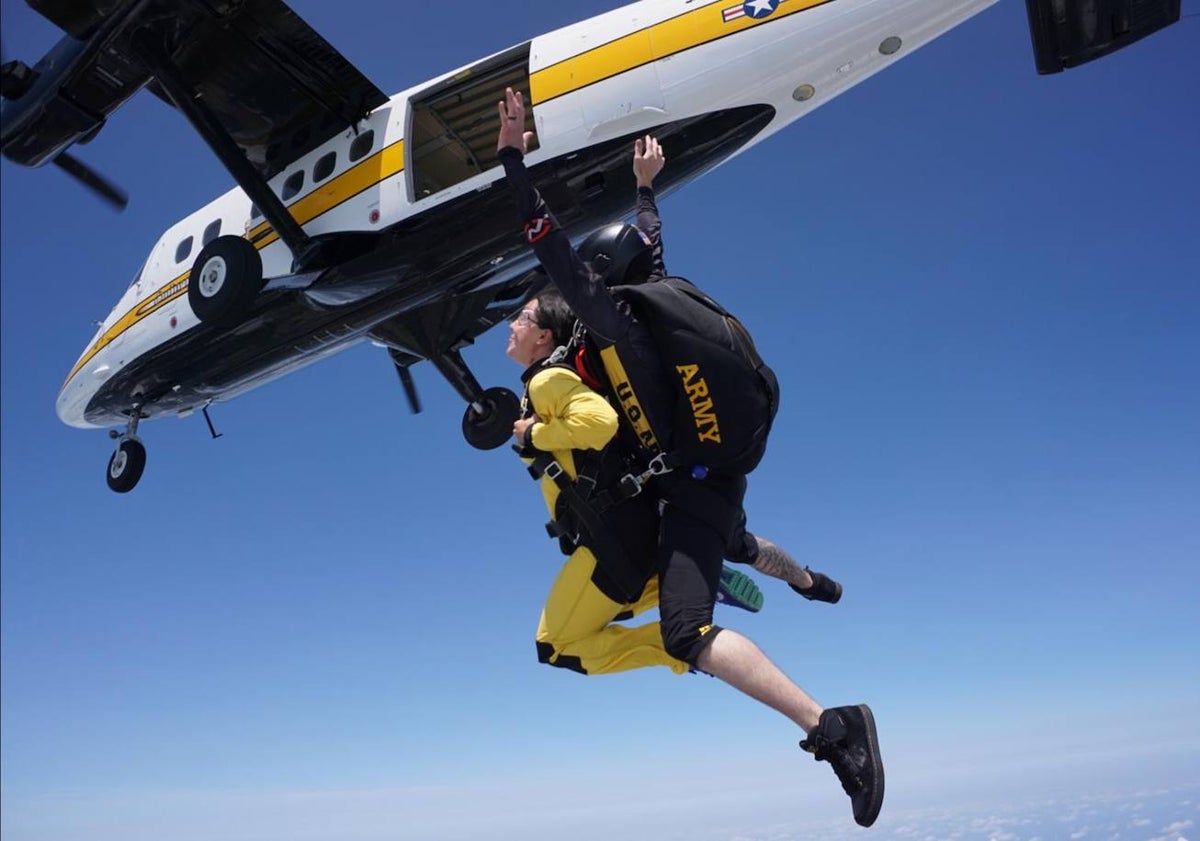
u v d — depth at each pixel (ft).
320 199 25.02
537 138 21.95
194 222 29.37
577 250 9.50
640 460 8.64
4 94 23.04
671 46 21.15
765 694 7.40
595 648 8.66
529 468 8.94
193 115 22.85
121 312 30.55
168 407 30.89
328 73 24.03
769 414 8.54
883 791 6.87
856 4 19.88
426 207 23.11
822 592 11.16
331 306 25.35
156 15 22.12
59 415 34.01
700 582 7.93
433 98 23.85
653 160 10.34
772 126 21.74
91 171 24.50
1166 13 17.60
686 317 8.23
